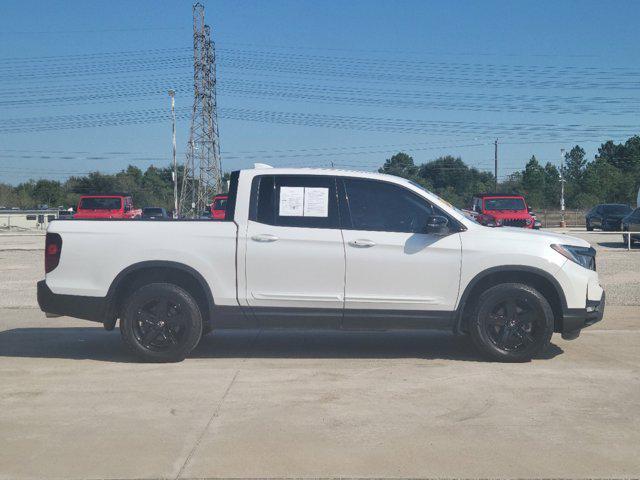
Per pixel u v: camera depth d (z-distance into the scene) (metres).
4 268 16.91
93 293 7.01
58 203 81.25
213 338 8.45
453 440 4.73
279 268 6.96
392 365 6.94
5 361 7.16
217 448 4.60
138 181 86.00
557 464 4.31
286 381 6.30
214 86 55.75
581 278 7.01
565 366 6.86
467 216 7.30
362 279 6.95
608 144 119.88
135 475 4.16
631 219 23.84
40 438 4.80
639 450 4.55
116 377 6.46
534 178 89.44
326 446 4.62
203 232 7.01
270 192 7.11
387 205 7.11
